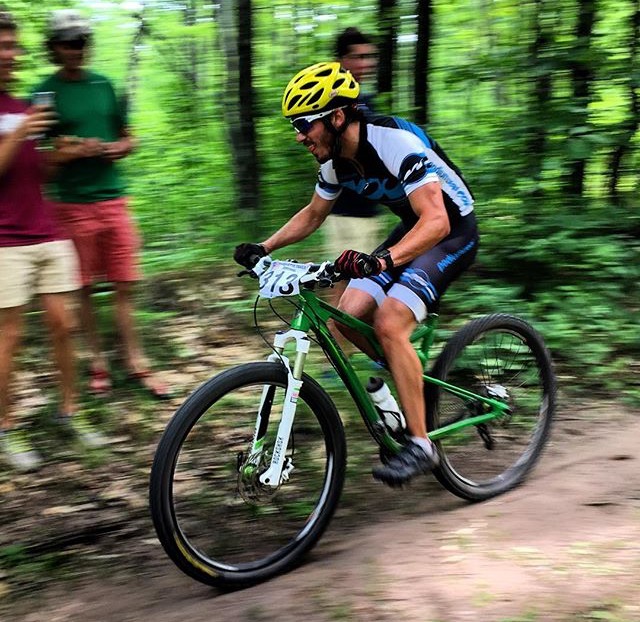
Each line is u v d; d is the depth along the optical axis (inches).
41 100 129.7
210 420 97.0
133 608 93.7
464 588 84.8
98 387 156.6
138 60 313.3
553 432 141.2
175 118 288.0
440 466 112.3
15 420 145.7
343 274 92.8
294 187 238.5
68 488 125.3
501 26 240.1
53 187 151.6
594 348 169.6
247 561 97.9
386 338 103.3
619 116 229.1
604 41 227.5
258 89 247.0
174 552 89.0
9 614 94.7
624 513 106.3
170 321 195.6
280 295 94.6
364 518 113.0
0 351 132.8
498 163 216.5
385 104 237.1
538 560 90.7
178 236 244.7
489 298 184.2
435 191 98.7
